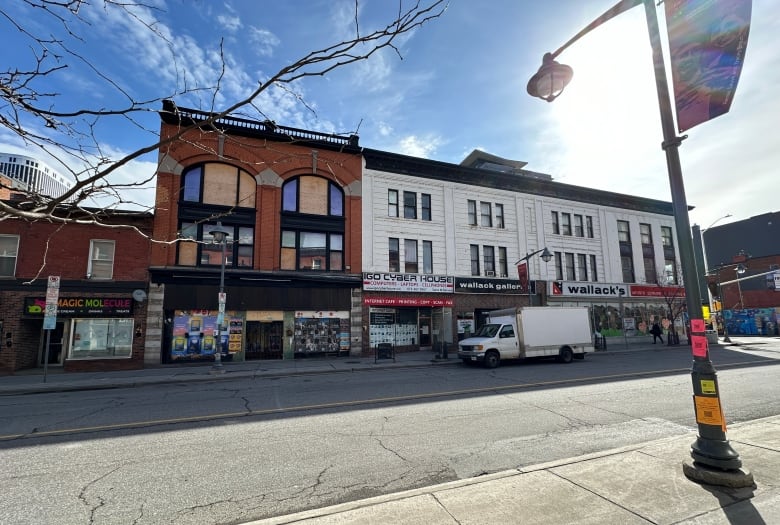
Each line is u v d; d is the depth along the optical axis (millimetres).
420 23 2434
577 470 4566
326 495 4453
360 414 8000
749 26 3984
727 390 9797
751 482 4008
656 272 30609
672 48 4719
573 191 28734
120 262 17516
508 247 26000
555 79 5652
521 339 17109
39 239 16641
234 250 19719
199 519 3961
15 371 15711
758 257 42469
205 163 19781
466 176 25484
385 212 23000
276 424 7367
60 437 6699
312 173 21547
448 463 5328
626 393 9695
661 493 3932
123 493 4543
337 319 20953
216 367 15352
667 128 4977
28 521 3922
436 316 23688
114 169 2346
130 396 10688
